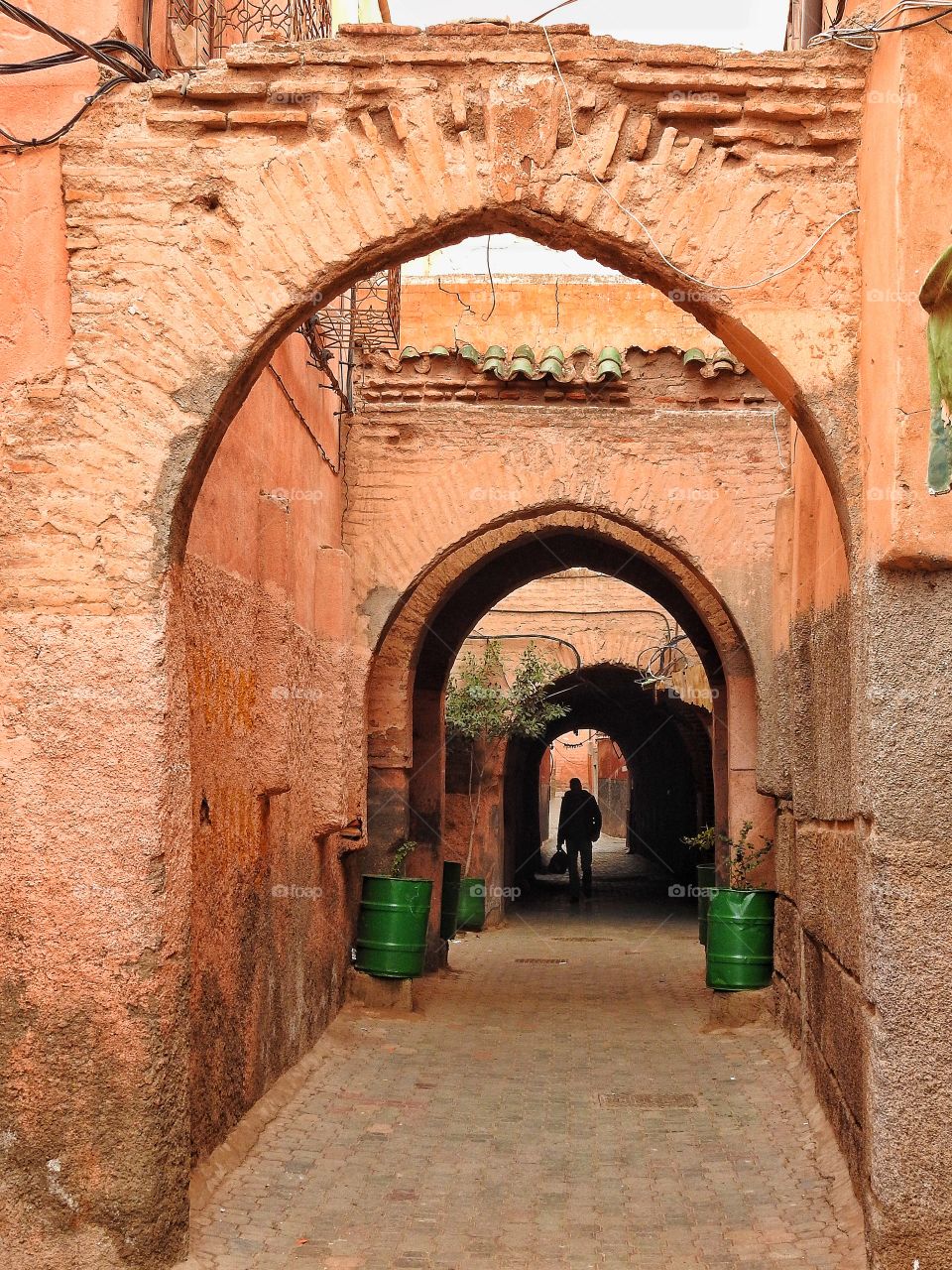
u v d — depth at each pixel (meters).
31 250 5.17
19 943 4.82
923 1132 4.48
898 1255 4.45
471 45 5.34
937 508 4.49
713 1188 5.96
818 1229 5.26
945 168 4.54
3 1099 4.77
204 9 6.87
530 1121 7.16
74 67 5.24
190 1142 5.48
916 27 4.56
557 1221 5.54
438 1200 5.81
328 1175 6.10
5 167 5.20
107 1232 4.71
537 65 5.32
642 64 5.30
